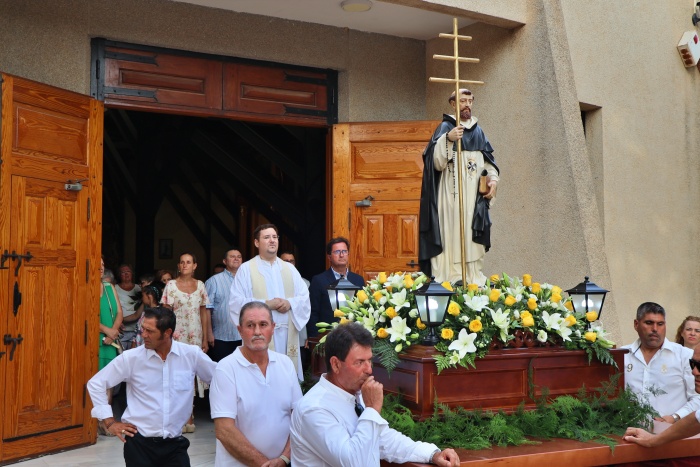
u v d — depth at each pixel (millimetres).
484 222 5223
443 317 3938
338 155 8133
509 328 4180
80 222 6629
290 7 7637
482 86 8055
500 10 7434
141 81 7277
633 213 8469
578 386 4250
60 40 6844
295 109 8047
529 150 7574
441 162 5176
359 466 2957
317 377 4711
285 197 10617
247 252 14266
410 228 7988
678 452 3895
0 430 5828
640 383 4676
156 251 15094
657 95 8852
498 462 3428
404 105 8547
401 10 7758
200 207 14320
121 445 6641
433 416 3725
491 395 3990
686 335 5234
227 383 3701
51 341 6289
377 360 4137
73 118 6605
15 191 6012
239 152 10883
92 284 6707
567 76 7398
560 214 7301
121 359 4285
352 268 8039
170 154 11133
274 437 3758
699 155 9250
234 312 5742
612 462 3734
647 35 8805
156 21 7270
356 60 8297
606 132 8250
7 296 5914
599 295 4609
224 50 7590
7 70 6605
